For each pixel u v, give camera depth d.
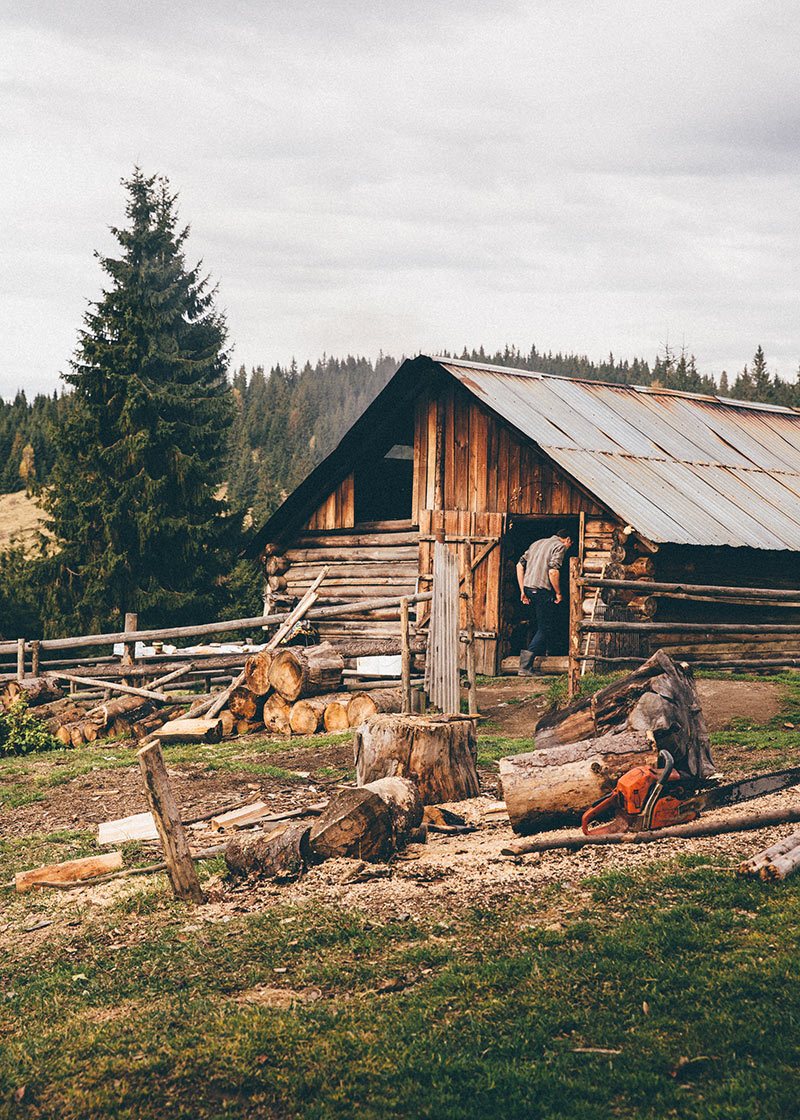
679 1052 4.64
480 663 19.58
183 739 15.56
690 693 8.87
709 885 6.64
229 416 39.44
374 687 16.44
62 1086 4.93
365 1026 5.15
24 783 13.38
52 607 34.25
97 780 13.04
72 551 34.44
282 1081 4.71
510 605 20.44
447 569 15.37
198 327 53.25
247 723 16.14
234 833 9.52
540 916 6.49
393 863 8.02
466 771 10.30
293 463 137.00
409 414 22.42
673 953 5.66
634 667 17.50
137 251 52.12
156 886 8.16
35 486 35.47
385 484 24.53
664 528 17.25
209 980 6.05
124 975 6.33
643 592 17.67
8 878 8.87
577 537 22.09
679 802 8.05
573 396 22.48
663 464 20.48
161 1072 4.93
